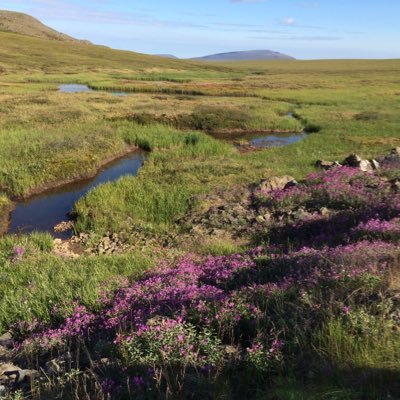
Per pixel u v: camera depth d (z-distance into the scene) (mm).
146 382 4918
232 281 8070
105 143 26219
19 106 38625
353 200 13891
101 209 15734
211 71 132375
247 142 31031
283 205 14797
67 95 49969
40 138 25844
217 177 19500
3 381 5559
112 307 7602
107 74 94625
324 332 5379
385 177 17250
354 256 7688
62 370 5453
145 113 37312
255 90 64812
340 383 4434
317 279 6918
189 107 43000
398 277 6711
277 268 8258
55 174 20781
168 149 26094
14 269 10305
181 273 8766
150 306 7008
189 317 6348
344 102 49719
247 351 5219
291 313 6059
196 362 5152
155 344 5469
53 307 7957
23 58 115250
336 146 26984
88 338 6500
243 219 13914
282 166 21625
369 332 5188
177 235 13414
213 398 4566
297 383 4598
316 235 11711
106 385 4926
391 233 9617
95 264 10273
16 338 7371
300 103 51094
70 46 166500
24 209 17234
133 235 13695
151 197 16594
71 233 14656
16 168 20203
